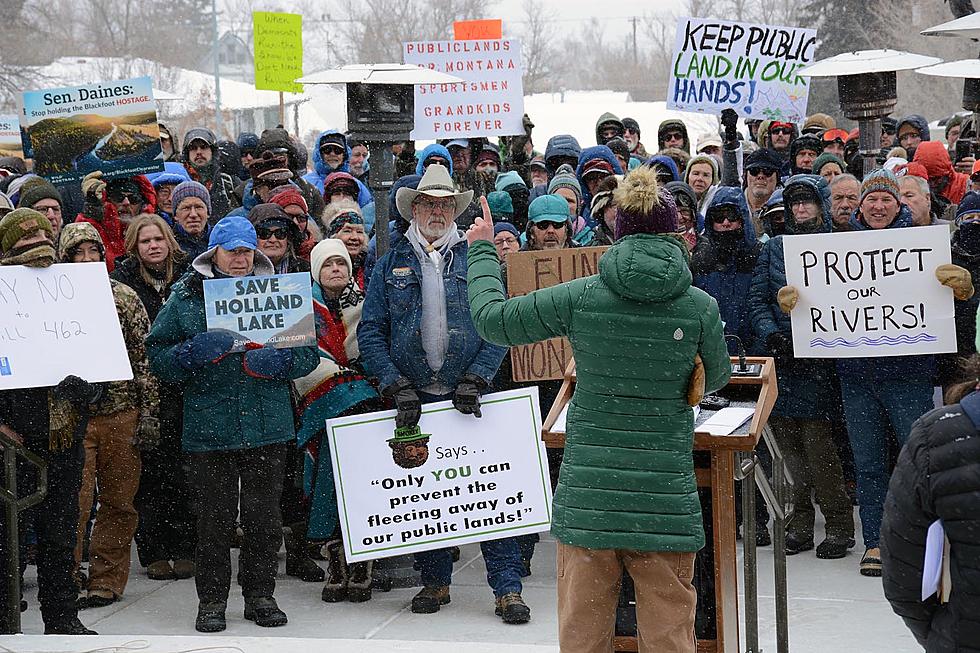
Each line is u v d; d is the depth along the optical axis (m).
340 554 7.02
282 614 6.62
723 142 9.48
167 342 6.54
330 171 11.79
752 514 5.10
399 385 6.57
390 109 7.00
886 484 7.29
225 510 6.58
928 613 3.43
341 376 6.92
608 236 8.20
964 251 7.22
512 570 6.69
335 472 6.65
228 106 31.47
